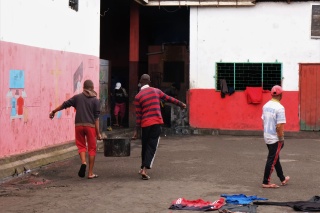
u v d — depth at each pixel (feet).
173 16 81.71
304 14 66.03
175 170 36.83
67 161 41.09
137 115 33.42
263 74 66.85
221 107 67.36
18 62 35.42
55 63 42.34
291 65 66.33
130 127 69.87
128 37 83.71
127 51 83.76
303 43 66.18
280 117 29.84
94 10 52.49
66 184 31.17
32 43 37.81
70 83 45.93
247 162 41.22
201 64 67.72
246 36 66.95
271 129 30.07
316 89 66.03
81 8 48.65
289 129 66.44
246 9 66.74
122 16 83.35
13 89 34.65
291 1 65.92
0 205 25.22
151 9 75.31
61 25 43.62
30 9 37.40
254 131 66.13
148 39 84.28
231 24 67.15
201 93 67.77
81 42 48.78
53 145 41.60
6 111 33.63
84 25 49.52
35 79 38.34
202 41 67.67
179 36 83.46
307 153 47.85
